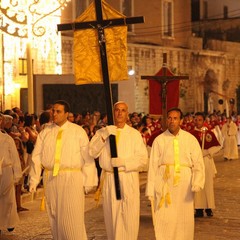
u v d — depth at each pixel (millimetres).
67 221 9844
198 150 10086
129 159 9680
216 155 34281
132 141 9797
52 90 27203
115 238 9695
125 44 10273
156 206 10094
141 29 47219
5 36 31078
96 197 10023
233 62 55812
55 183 9891
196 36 57688
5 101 31172
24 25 21156
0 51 30938
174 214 10008
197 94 51406
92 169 9898
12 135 14727
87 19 10438
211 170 14102
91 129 19469
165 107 15492
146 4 47812
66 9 38625
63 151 9867
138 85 45594
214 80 53438
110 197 9758
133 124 22344
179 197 10039
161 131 14055
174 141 10086
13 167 12250
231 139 31609
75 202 9859
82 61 10445
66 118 10062
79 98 27328
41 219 13734
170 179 10023
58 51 34875
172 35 50219
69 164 9867
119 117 9844
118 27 10266
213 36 60500
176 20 50625
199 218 13914
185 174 10055
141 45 46125
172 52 49094
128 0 46750
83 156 9906
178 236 10031
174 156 10062
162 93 15523
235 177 22359
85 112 23484
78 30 10414
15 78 31875
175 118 10102
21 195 15906
